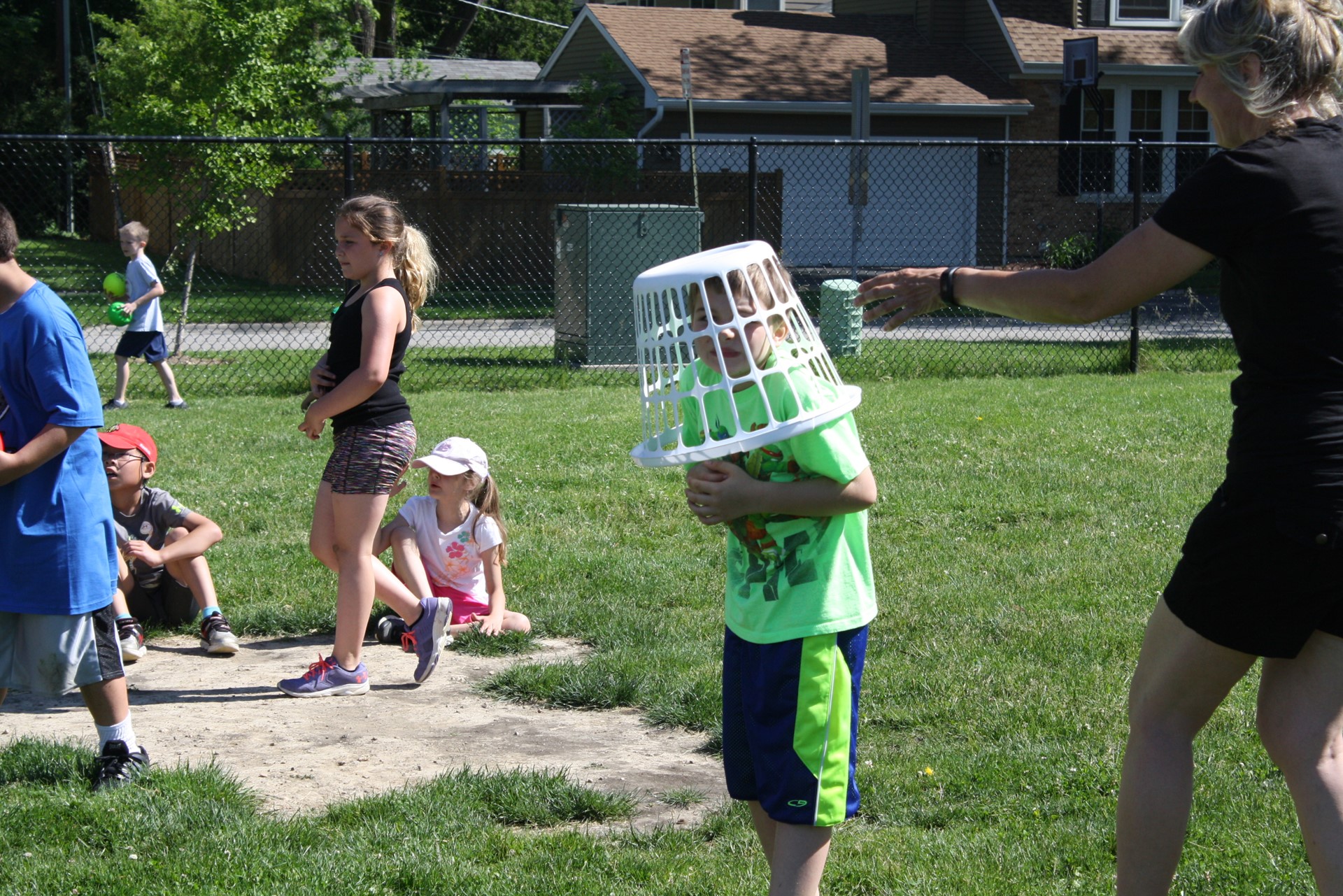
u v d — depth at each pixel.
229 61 18.92
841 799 3.06
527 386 14.87
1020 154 31.55
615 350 16.38
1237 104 2.99
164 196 30.55
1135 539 7.74
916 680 5.41
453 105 31.56
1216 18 2.95
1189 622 2.99
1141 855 3.08
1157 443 10.73
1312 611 2.87
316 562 7.43
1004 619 6.22
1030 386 14.63
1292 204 2.79
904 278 3.20
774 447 3.10
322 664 5.62
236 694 5.63
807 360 3.11
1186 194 2.89
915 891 3.66
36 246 32.06
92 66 37.81
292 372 16.19
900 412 12.50
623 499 8.83
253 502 8.69
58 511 4.23
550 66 34.78
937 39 33.16
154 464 6.43
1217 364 16.55
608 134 27.27
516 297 26.11
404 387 14.55
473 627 6.34
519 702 5.53
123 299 13.28
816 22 33.38
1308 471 2.78
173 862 3.86
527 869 3.87
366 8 38.25
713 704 5.22
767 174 28.31
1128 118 32.03
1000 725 4.93
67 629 4.29
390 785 4.59
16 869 3.81
